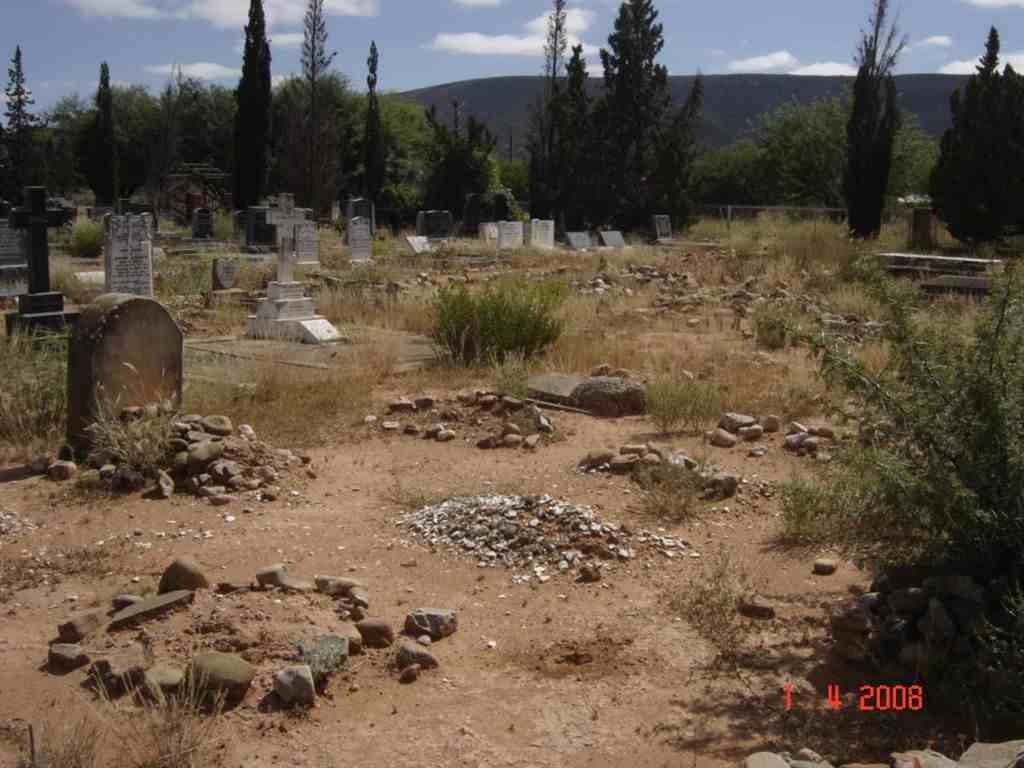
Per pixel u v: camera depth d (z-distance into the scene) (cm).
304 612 533
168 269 2162
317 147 4372
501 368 1142
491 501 703
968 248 2839
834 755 420
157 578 593
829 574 612
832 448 809
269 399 1043
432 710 454
